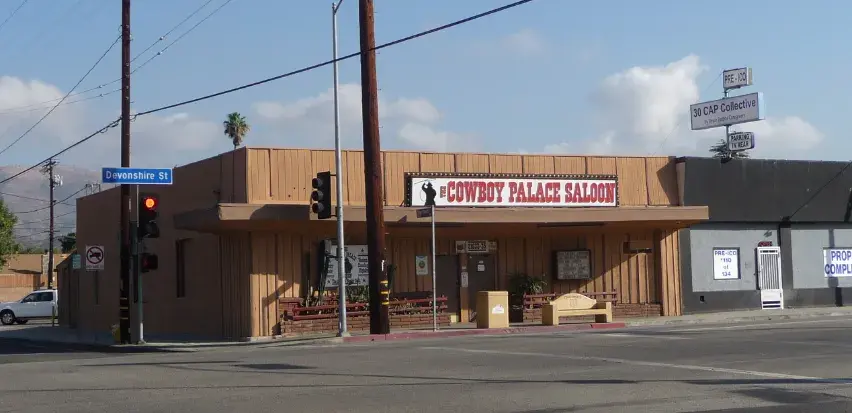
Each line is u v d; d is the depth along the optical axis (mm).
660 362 16750
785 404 11906
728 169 32969
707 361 16781
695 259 32781
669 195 32219
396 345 22391
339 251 25609
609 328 27875
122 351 24969
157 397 13297
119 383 15195
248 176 26938
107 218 36812
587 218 29344
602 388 13453
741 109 36531
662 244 32031
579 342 21391
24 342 31078
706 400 12273
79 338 31562
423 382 14391
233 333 27500
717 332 23469
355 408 11914
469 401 12359
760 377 14508
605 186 30844
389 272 29062
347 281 28750
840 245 35688
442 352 19609
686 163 32125
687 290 32375
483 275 30672
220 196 28547
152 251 33344
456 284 30312
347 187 28266
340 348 22000
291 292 27781
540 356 18172
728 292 33219
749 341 20438
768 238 34219
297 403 12414
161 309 32781
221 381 15078
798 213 34312
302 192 27656
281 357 19438
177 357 20906
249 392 13586
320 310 27891
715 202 32750
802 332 22797
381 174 26875
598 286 31531
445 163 29125
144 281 34188
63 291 42031
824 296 35156
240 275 27297
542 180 29984
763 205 33656
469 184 29094
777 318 30844
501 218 28531
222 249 28344
